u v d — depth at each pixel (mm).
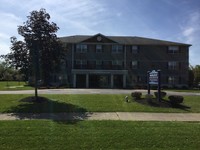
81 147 8156
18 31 18406
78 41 48344
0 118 13461
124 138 9070
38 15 18516
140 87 44094
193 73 55000
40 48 18141
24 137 9109
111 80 47062
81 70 46562
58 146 8227
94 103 18062
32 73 18734
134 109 16625
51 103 17766
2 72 65875
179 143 8625
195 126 11367
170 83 49406
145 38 52219
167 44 49188
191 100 20922
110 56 48875
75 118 13492
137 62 49125
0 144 8383
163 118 14234
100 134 9539
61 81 47750
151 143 8586
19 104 17312
